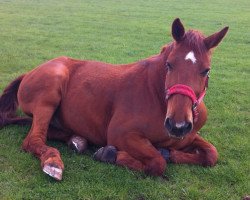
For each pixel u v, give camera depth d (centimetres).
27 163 194
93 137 214
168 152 202
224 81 381
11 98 242
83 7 910
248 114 294
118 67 219
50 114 212
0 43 499
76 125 215
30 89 217
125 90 201
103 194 172
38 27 638
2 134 229
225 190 183
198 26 711
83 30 631
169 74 174
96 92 209
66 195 171
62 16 764
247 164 209
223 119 280
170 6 974
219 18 809
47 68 219
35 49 480
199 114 202
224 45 568
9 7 859
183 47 174
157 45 546
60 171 181
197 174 195
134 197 173
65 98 218
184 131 165
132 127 192
